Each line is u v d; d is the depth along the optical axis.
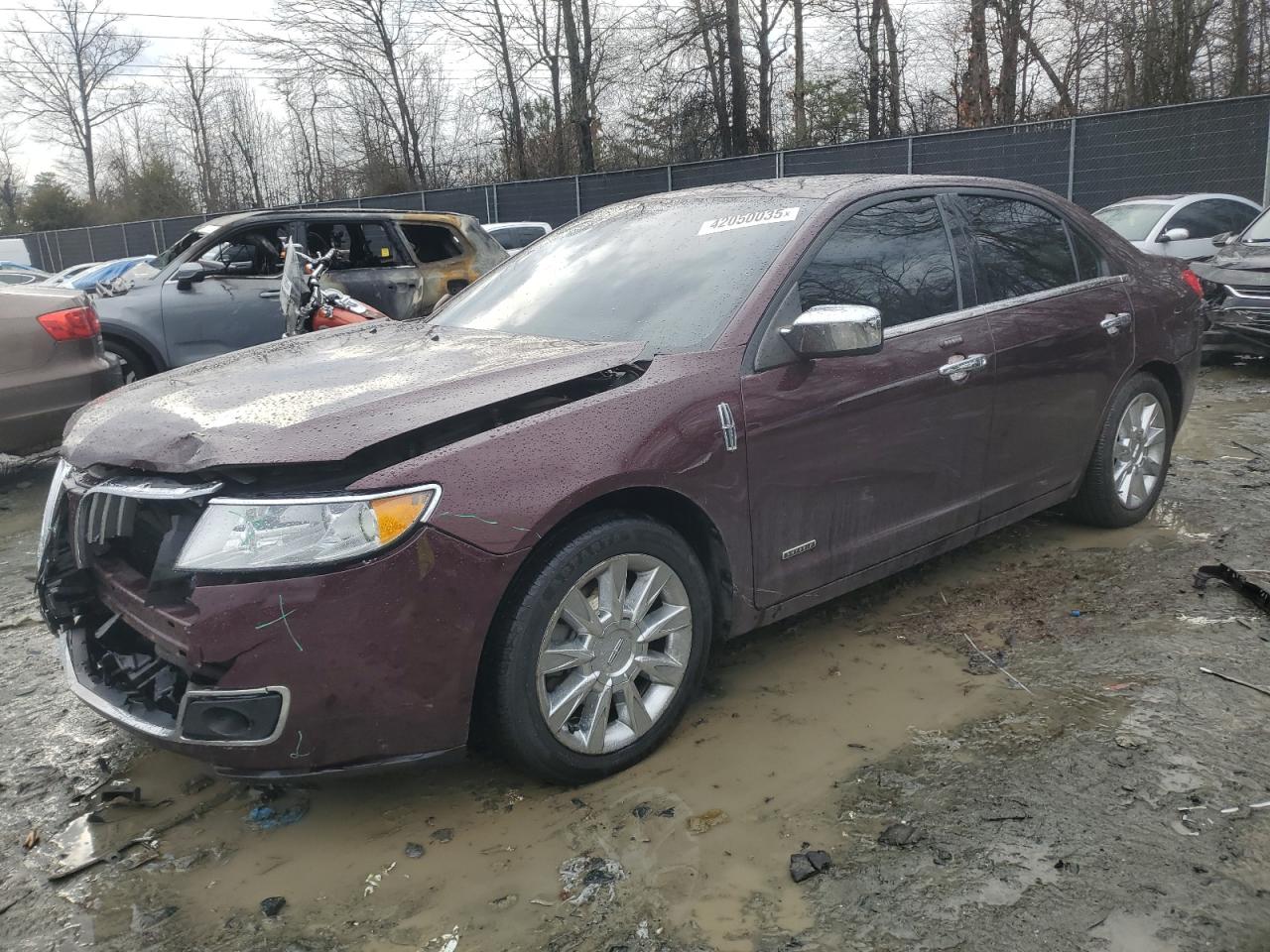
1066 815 2.45
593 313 3.37
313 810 2.69
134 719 2.48
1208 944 2.00
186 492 2.38
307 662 2.26
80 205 45.56
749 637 3.64
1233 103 14.27
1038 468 3.99
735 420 2.89
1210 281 8.39
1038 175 15.95
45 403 6.02
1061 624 3.60
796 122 28.11
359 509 2.29
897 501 3.41
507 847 2.46
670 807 2.59
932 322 3.50
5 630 4.11
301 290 5.89
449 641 2.38
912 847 2.36
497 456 2.47
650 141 29.28
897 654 3.44
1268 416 6.83
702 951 2.06
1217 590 3.80
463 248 8.65
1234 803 2.46
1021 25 24.36
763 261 3.20
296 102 37.34
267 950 2.15
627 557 2.70
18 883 2.44
